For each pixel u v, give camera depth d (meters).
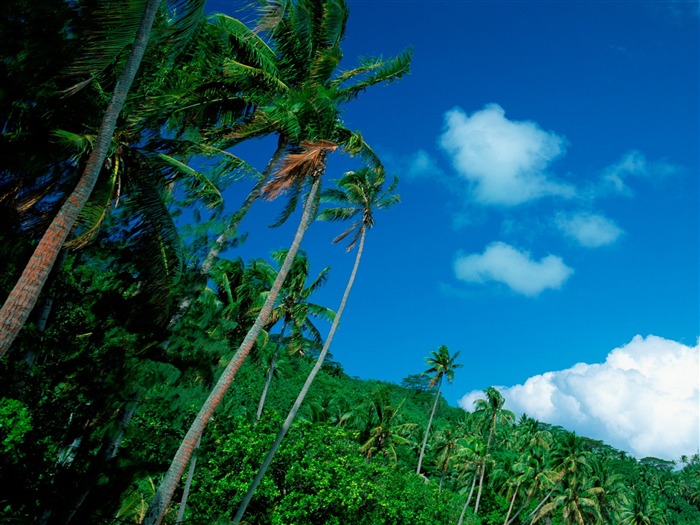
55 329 14.80
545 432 73.56
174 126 16.38
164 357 14.97
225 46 15.55
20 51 11.01
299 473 23.83
